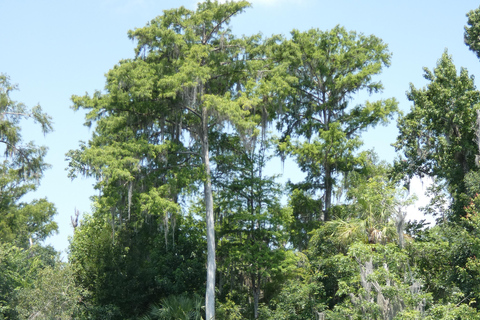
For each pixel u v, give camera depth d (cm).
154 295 3925
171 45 3769
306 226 4103
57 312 3566
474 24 3981
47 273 3706
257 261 3706
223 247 4009
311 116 4322
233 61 3859
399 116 3872
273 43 3966
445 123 3522
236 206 3972
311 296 3234
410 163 3722
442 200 3588
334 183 4106
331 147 3947
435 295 2883
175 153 3822
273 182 3969
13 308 3641
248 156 4112
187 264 3912
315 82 4394
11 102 4294
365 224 3025
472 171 3200
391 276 2541
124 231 4156
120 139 3734
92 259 4022
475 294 2639
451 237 2886
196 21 3875
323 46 4331
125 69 3512
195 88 3497
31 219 4312
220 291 3988
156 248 4050
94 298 3869
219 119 3553
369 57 4316
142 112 3722
